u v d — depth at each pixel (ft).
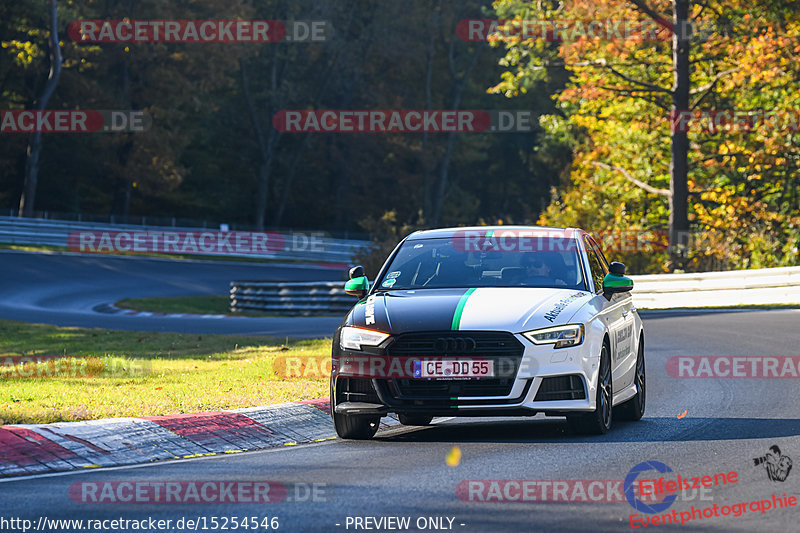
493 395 112.27
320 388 155.33
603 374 120.26
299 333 291.79
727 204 522.88
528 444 113.60
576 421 118.52
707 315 320.70
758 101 533.55
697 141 541.34
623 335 131.64
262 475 97.35
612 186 569.64
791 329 258.16
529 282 126.41
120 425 112.98
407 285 128.06
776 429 120.88
